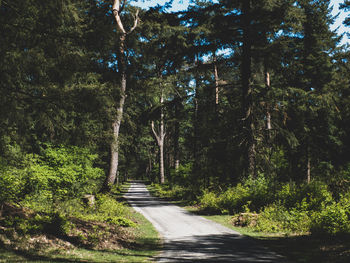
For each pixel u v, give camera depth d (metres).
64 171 14.58
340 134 28.55
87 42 11.80
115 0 20.20
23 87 11.36
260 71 24.83
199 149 26.48
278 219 13.80
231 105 25.36
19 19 10.19
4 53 9.75
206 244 10.46
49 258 7.23
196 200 24.41
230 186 21.08
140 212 19.58
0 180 10.73
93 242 9.54
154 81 25.80
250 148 19.84
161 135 43.72
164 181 44.91
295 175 28.19
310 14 28.08
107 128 15.17
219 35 20.08
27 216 9.54
